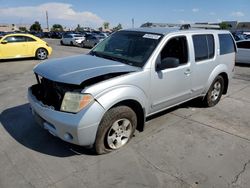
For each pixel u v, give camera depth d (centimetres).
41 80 377
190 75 474
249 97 689
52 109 333
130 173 330
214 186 311
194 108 574
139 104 385
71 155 365
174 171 338
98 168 338
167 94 435
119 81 349
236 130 468
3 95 649
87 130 322
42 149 379
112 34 490
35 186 301
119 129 372
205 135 442
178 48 447
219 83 588
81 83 316
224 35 573
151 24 567
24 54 1355
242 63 1355
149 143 405
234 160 368
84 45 2514
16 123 467
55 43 3152
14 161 348
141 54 406
